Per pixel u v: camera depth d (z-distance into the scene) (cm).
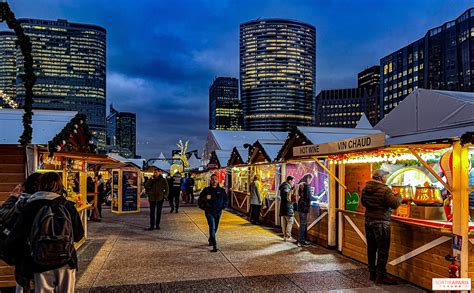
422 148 580
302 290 575
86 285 597
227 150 2303
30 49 559
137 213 1619
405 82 15412
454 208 521
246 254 809
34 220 366
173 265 716
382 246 607
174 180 1641
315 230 939
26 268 371
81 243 893
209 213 850
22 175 582
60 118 689
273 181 1323
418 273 592
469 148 543
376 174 630
